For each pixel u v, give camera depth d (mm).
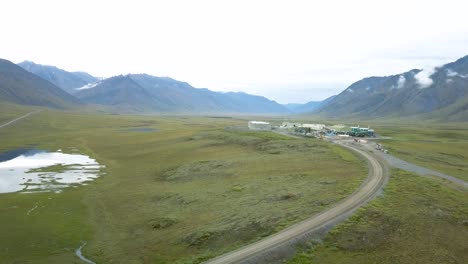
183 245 43469
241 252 36531
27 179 86250
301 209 47531
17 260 41844
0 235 49844
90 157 118750
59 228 52781
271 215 46781
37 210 61875
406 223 41688
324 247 37156
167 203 63844
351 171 70750
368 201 48719
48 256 42969
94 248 45188
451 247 37000
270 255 35531
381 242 37938
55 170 97312
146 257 41750
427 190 54344
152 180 85000
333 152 96000
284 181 67750
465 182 62594
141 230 51406
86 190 75938
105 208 63250
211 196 63938
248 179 73750
